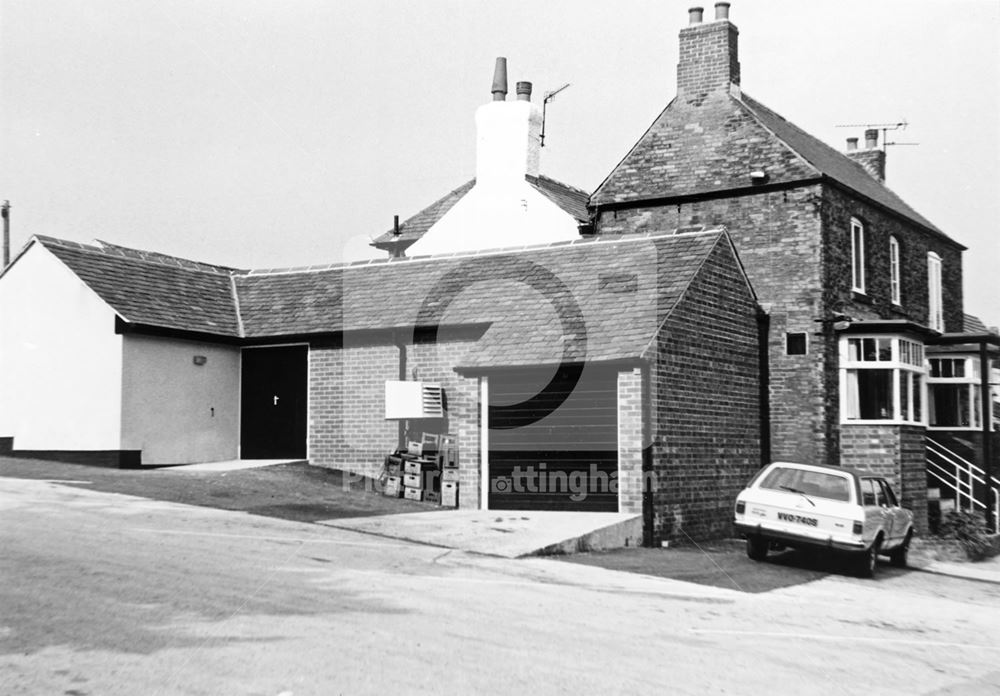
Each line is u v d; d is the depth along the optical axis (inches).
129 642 316.5
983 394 899.4
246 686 279.4
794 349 868.6
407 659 316.5
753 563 621.3
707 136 943.0
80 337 826.2
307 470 829.2
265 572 441.1
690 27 965.2
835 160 1059.3
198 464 858.8
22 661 291.3
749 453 829.2
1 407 854.5
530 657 330.3
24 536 483.8
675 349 726.5
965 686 340.8
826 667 353.7
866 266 957.8
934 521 916.6
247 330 908.0
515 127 1116.5
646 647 360.8
